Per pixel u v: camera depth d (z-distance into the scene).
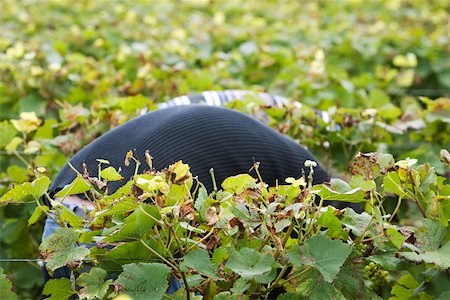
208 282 2.63
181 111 3.47
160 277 2.50
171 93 5.63
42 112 5.54
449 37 8.14
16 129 4.49
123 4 10.64
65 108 4.70
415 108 5.08
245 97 4.49
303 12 10.80
